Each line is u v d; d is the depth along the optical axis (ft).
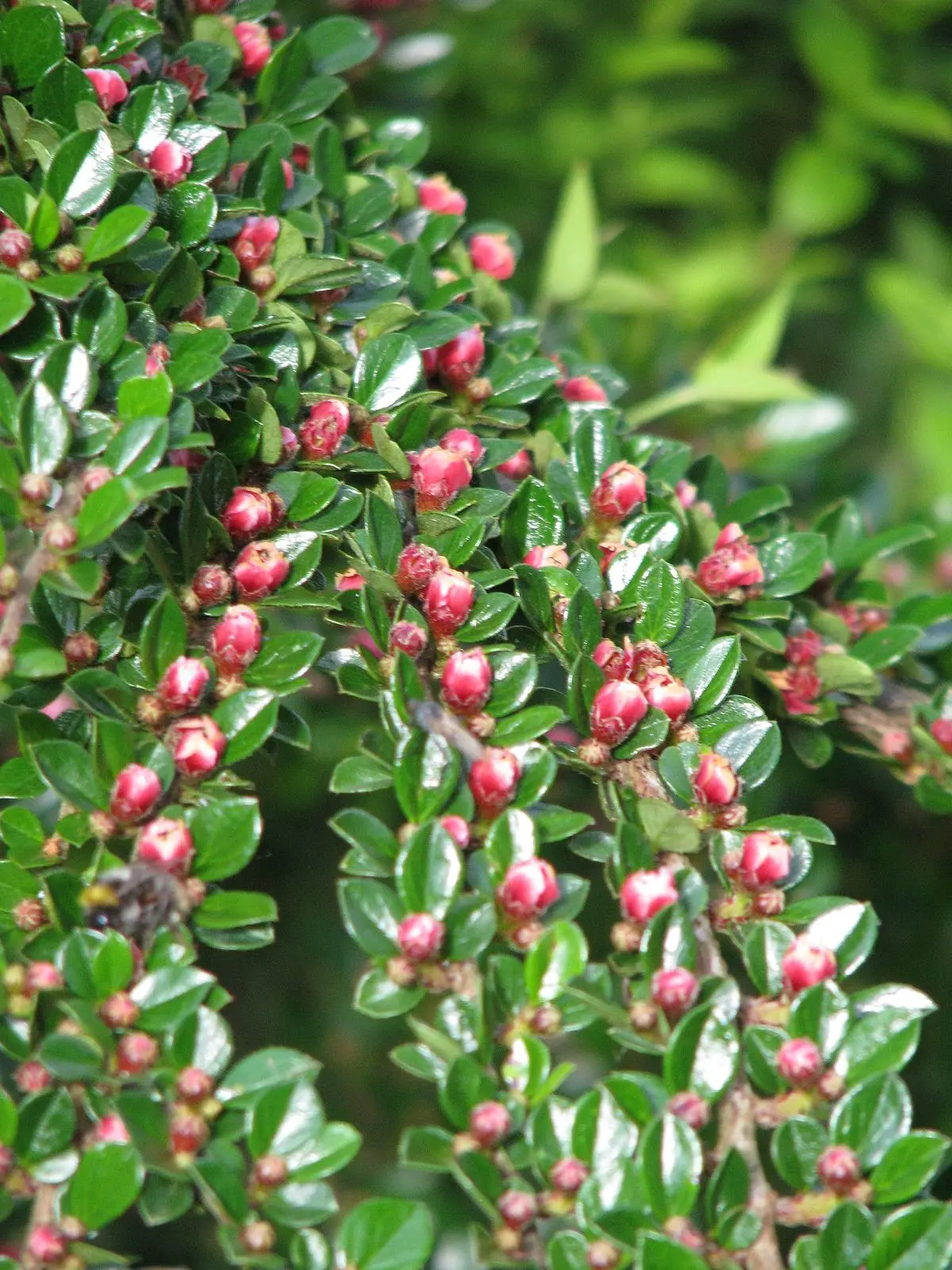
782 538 1.34
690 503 1.39
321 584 1.27
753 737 1.25
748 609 1.31
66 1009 1.16
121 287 1.27
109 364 1.24
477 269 1.44
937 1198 1.22
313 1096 1.16
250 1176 1.16
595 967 1.18
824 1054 1.18
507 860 1.20
